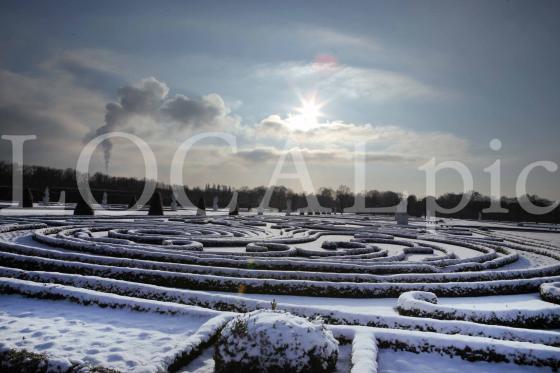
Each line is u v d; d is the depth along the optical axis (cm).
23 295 920
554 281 1336
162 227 2633
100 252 1528
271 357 579
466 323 830
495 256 2020
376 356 668
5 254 1292
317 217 5359
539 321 961
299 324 612
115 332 741
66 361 580
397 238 2834
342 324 870
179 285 1181
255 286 1168
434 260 1702
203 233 2514
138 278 1195
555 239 3578
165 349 666
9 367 584
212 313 825
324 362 602
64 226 2456
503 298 1227
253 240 2070
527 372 666
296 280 1184
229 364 589
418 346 724
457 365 687
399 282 1283
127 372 563
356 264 1445
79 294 899
